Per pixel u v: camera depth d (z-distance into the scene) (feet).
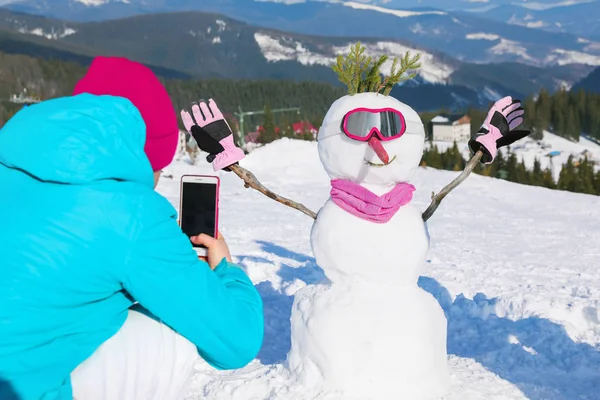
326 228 12.25
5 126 5.09
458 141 566.36
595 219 54.95
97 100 5.14
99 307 5.10
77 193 4.88
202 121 11.92
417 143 12.02
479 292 23.57
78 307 4.98
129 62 6.01
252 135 249.96
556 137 549.13
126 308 5.36
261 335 5.63
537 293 23.17
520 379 13.85
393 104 12.06
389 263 11.96
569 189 273.75
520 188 69.97
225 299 5.33
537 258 34.76
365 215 12.01
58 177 4.85
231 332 5.33
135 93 5.83
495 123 12.25
